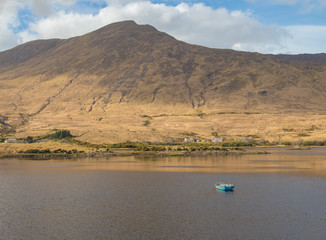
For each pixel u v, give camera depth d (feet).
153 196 232.32
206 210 199.11
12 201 219.41
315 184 270.87
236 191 246.47
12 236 161.48
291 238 157.28
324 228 168.86
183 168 371.15
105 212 195.62
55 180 292.81
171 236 160.35
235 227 171.01
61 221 180.86
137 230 168.04
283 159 478.59
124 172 339.98
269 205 208.44
